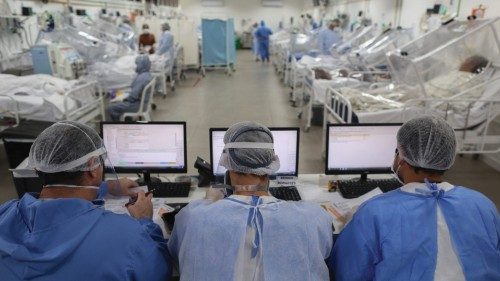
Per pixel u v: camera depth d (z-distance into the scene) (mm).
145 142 1779
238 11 15680
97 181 1101
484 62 3623
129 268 959
